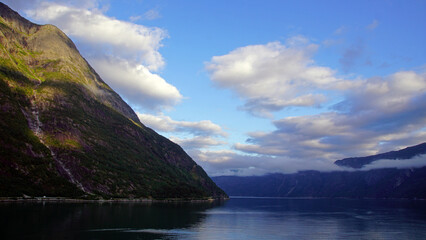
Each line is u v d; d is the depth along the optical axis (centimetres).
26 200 15675
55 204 14850
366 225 11412
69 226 8400
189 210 16438
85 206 14600
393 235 9119
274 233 9119
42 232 7356
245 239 8012
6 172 16450
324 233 9312
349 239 8375
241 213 16512
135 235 7712
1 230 7362
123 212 12725
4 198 14900
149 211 14038
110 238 7144
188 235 8212
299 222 12262
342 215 16262
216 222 11431
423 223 12212
